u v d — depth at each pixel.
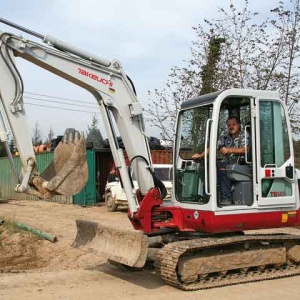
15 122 6.84
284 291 7.06
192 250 7.10
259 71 17.69
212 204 7.15
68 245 11.30
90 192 22.47
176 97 18.66
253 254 7.62
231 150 7.44
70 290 7.14
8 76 6.85
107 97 7.48
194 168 7.70
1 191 28.88
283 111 7.78
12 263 10.40
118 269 8.52
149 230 7.50
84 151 7.05
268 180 7.60
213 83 18.03
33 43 7.04
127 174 7.50
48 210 19.80
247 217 7.39
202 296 6.77
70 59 7.28
